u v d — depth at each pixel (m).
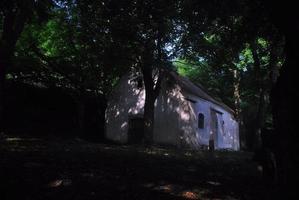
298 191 6.04
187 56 25.11
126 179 10.59
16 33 19.47
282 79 6.48
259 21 11.69
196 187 10.38
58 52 31.11
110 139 33.59
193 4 12.38
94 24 24.23
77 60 29.59
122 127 34.00
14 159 12.27
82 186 9.20
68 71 29.08
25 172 10.14
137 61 26.73
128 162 14.49
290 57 6.39
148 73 27.61
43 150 16.22
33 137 23.81
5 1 9.98
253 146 33.53
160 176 11.63
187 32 22.27
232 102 45.59
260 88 32.75
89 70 29.89
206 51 23.23
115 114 34.56
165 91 32.31
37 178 9.56
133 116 33.62
